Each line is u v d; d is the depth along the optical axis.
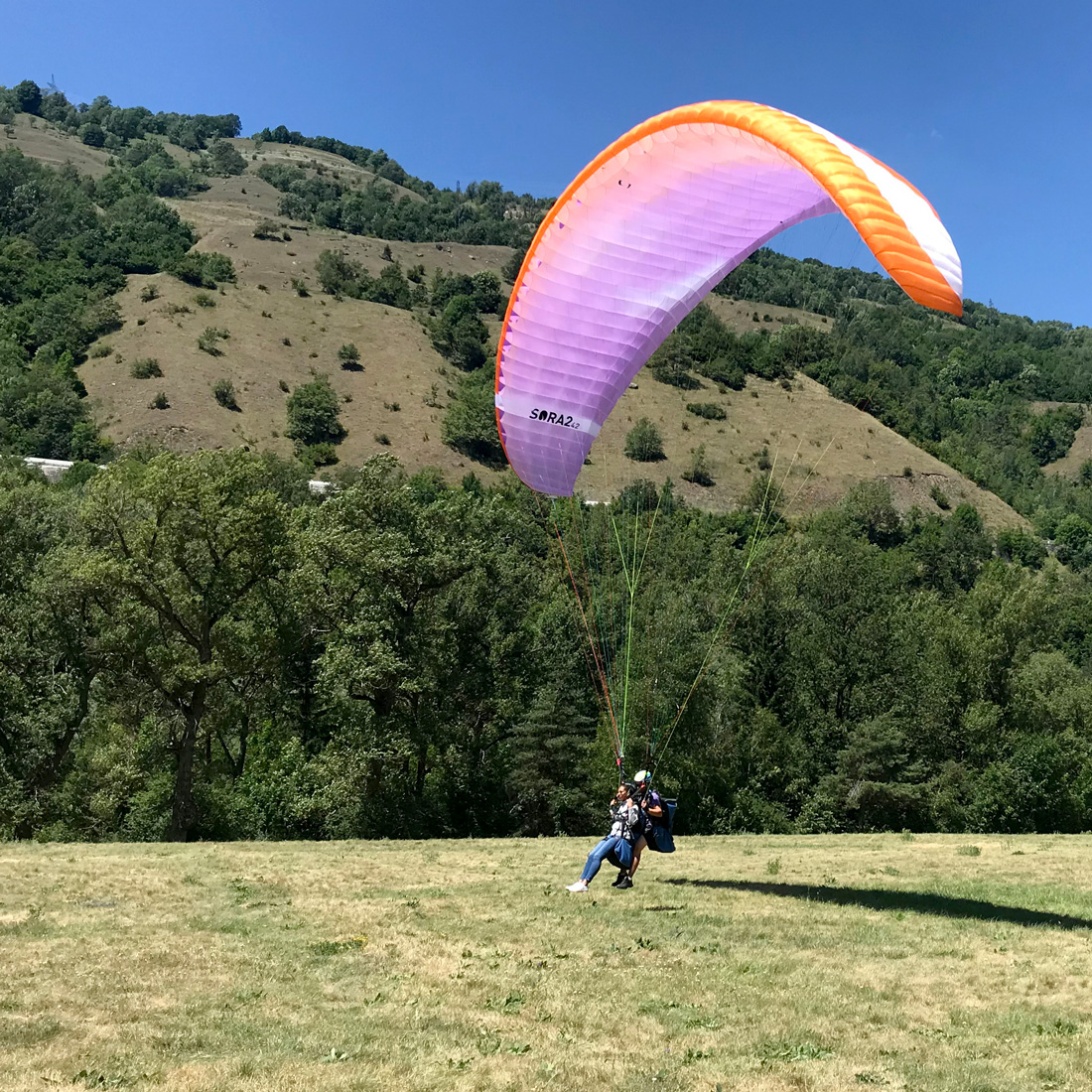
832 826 41.69
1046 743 41.66
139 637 31.06
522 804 39.56
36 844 19.52
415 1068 6.35
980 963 9.05
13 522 34.91
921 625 47.38
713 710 41.16
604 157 12.92
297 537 33.06
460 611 35.75
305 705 36.44
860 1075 6.34
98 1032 6.93
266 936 9.90
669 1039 7.02
